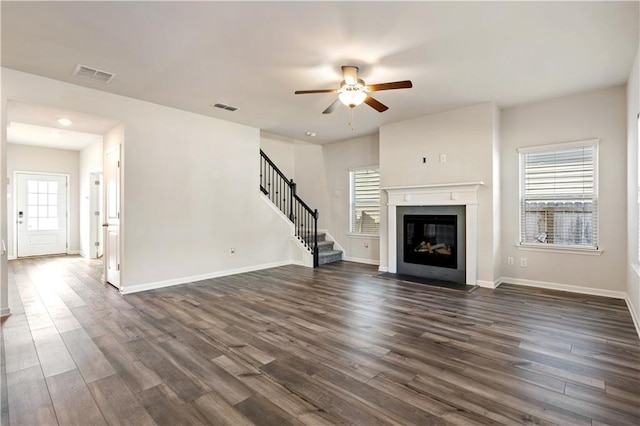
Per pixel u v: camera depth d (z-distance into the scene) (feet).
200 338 9.49
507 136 16.14
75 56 10.58
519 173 15.80
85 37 9.42
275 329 10.18
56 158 26.22
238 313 11.71
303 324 10.61
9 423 5.77
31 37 9.38
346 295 14.12
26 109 12.59
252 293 14.46
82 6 7.93
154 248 15.30
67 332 9.91
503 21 8.65
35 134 21.54
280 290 14.97
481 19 8.55
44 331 9.98
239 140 18.88
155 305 12.64
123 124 14.30
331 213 24.57
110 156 15.92
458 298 13.58
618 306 12.35
